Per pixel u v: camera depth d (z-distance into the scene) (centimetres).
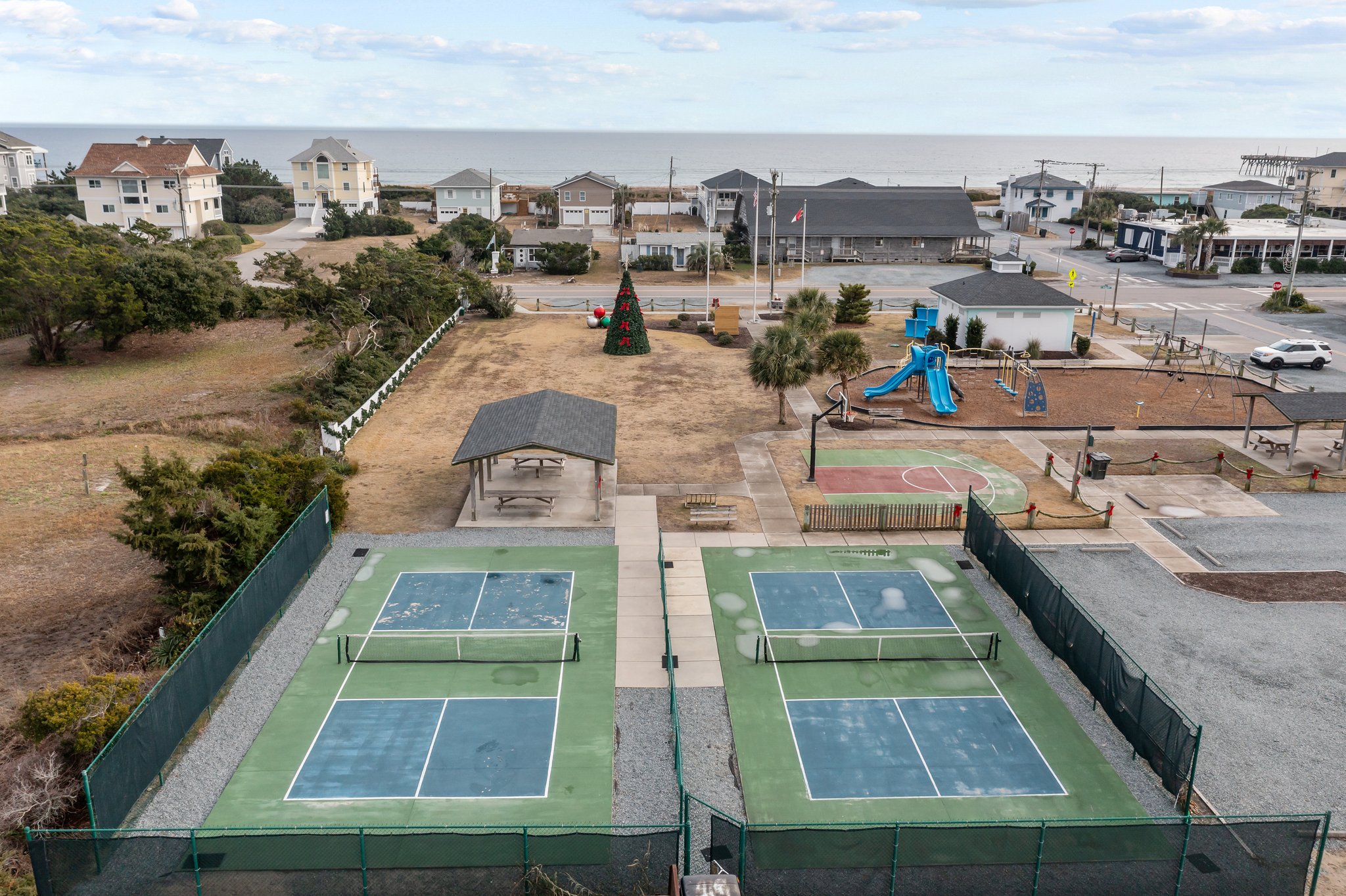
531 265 10325
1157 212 12281
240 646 2583
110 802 1877
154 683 2445
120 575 3123
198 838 1831
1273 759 2192
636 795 2080
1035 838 1756
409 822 1981
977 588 3089
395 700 2438
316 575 3166
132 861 1722
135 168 11981
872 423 4853
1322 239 9800
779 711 2403
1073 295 8506
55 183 15125
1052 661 2644
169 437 4547
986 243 11044
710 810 1895
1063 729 2330
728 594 3045
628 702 2444
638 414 5056
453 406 5225
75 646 2691
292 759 2194
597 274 9975
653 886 1717
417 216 14812
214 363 6059
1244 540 3447
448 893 1723
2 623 2809
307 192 13950
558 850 1736
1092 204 12088
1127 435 4681
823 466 4250
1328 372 5903
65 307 5803
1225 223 9681
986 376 5831
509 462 4219
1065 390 5494
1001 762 2203
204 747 2242
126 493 3825
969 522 3341
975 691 2497
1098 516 3622
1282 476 4100
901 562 3284
